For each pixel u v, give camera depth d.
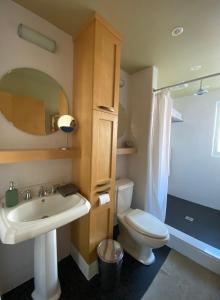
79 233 1.42
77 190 1.35
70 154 1.28
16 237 0.77
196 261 1.53
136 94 2.00
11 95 1.10
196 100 2.72
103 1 1.01
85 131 1.28
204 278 1.37
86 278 1.34
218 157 2.55
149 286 1.29
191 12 1.07
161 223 1.48
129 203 1.84
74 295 1.21
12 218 0.97
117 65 1.34
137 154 2.00
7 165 1.12
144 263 1.49
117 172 2.00
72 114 1.44
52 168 1.36
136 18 1.14
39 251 1.09
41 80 1.24
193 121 2.78
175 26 1.20
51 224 0.90
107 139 1.35
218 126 2.61
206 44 1.41
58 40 1.30
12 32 1.07
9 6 1.04
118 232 1.83
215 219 2.26
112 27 1.23
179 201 2.85
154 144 1.88
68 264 1.48
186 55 1.59
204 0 0.97
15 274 1.22
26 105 1.17
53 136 1.34
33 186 1.25
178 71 1.94
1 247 1.14
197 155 2.76
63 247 1.53
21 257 1.24
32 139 1.22
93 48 1.16
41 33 1.19
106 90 1.28
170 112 1.88
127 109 2.06
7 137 1.10
